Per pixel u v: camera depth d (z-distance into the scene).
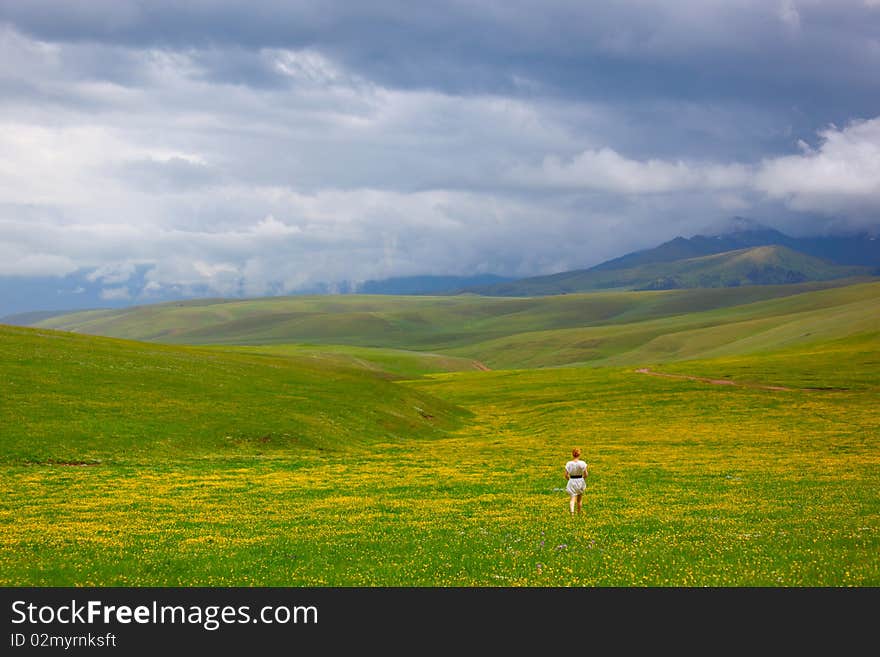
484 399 137.00
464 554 28.23
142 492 43.84
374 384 109.56
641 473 55.03
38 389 69.69
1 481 45.94
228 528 33.75
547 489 47.12
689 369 158.88
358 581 25.08
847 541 28.77
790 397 115.81
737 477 51.88
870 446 71.62
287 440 68.25
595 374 166.50
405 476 52.91
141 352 99.88
